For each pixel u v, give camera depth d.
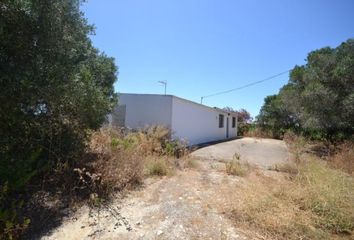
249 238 3.47
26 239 3.29
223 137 21.75
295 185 5.46
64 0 4.43
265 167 8.38
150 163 6.95
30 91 3.99
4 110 3.92
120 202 4.63
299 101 15.55
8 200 4.05
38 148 4.77
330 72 12.60
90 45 6.32
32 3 3.88
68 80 4.61
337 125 13.46
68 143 5.32
